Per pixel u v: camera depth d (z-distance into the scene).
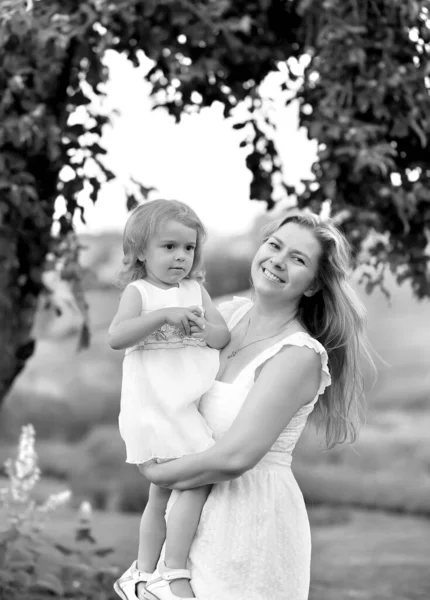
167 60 4.68
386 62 4.59
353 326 3.28
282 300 3.18
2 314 4.89
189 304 3.14
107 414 17.64
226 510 3.00
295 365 2.99
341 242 3.21
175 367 3.03
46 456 15.54
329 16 4.52
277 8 4.85
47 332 18.42
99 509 13.12
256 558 2.99
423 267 5.08
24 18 4.32
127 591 3.10
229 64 5.02
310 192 4.79
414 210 4.74
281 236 3.18
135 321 2.97
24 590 5.26
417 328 18.55
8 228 4.65
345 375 3.35
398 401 17.12
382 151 4.51
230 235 19.11
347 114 4.58
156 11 4.57
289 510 3.07
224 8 4.55
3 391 5.12
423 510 13.24
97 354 18.31
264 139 5.39
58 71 4.51
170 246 3.08
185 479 2.93
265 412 2.92
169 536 3.00
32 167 4.82
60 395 17.70
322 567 8.62
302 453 15.45
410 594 7.36
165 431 2.96
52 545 5.75
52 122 4.50
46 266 5.18
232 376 3.14
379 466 15.11
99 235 17.91
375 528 11.72
